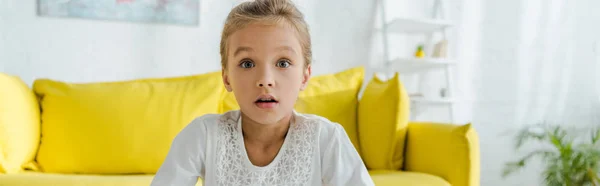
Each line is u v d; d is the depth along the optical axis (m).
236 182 0.76
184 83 1.65
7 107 1.35
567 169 1.98
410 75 2.37
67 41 1.92
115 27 1.97
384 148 1.55
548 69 2.58
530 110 2.56
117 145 1.45
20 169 1.37
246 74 0.66
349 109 1.75
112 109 1.49
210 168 0.76
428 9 2.38
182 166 0.74
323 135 0.79
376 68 2.31
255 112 0.67
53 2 1.89
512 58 2.52
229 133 0.78
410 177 1.34
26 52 1.88
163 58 2.03
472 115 2.47
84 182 1.16
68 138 1.46
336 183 0.78
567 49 2.58
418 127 1.56
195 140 0.75
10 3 1.85
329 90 1.76
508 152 2.54
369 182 0.79
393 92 1.56
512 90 2.53
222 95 1.70
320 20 2.22
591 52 2.60
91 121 1.46
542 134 2.28
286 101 0.68
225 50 0.72
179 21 2.04
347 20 2.26
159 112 1.52
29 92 1.52
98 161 1.44
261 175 0.76
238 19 0.68
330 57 2.24
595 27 2.60
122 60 1.99
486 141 2.50
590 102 2.60
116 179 1.22
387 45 2.22
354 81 1.84
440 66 2.25
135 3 1.99
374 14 2.30
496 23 2.50
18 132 1.36
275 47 0.66
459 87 2.44
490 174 2.52
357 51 2.28
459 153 1.34
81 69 1.94
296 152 0.78
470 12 2.45
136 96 1.54
